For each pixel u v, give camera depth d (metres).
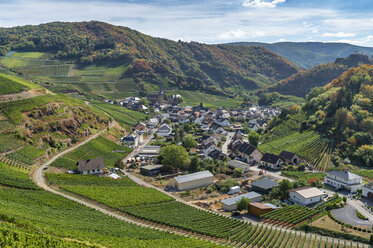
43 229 55.47
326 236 75.75
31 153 115.38
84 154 136.88
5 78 162.00
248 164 139.00
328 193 106.56
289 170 135.25
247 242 70.38
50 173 103.50
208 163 137.75
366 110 173.50
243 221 82.81
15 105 134.25
